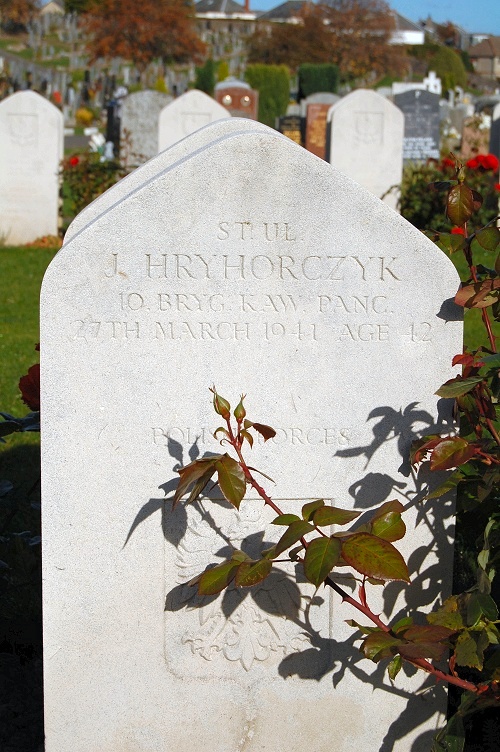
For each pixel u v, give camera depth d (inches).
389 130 502.9
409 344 105.7
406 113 626.2
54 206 475.8
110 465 104.5
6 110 462.3
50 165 471.2
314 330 104.7
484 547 99.5
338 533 93.0
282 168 100.9
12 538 146.9
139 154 565.0
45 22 1829.5
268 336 104.3
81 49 1724.9
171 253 101.7
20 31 1806.1
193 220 101.2
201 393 104.6
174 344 103.3
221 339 103.8
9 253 434.0
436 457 96.0
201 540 107.1
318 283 103.7
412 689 110.7
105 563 106.1
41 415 103.0
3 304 328.2
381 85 1577.3
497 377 104.6
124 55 1389.0
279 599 108.7
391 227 103.1
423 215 480.7
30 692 123.9
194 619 108.0
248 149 100.2
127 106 560.4
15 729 117.5
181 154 118.4
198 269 102.3
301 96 1088.2
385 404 106.7
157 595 107.2
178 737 109.9
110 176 496.7
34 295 343.9
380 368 106.0
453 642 98.8
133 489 105.2
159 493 105.6
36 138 467.5
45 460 103.7
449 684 126.1
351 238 103.0
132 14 1359.5
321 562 88.7
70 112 1173.7
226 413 95.2
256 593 108.3
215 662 109.0
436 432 107.7
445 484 102.1
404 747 112.0
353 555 89.7
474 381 99.7
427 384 106.7
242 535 107.4
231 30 1779.0
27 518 164.7
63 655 107.0
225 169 100.5
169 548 106.8
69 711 108.0
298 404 106.0
